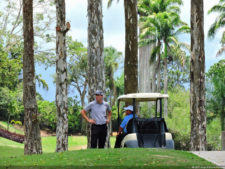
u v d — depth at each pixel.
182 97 51.44
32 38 28.97
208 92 53.44
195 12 28.52
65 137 27.12
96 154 15.73
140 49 87.88
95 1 30.75
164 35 83.56
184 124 47.25
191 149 27.78
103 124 19.12
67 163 14.17
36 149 28.42
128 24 32.97
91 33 30.67
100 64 30.75
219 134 47.06
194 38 28.45
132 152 15.92
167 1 86.88
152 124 19.33
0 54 53.22
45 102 106.44
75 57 100.06
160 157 14.63
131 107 20.31
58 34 27.44
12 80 56.25
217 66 71.62
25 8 28.81
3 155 40.91
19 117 97.25
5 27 74.56
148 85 86.56
